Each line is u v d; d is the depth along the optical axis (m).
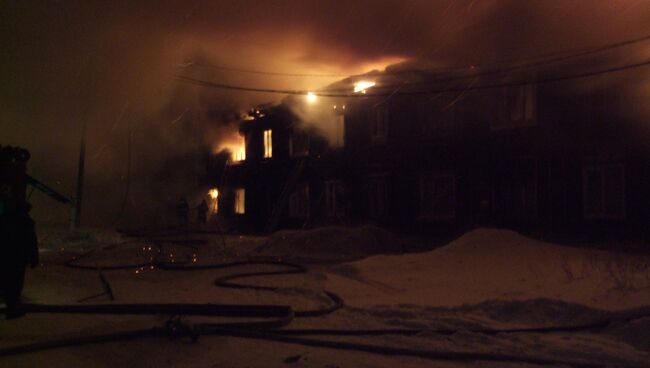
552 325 6.60
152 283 10.88
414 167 25.22
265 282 10.80
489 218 21.48
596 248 17.17
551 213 19.86
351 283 10.30
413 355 5.33
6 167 6.59
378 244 18.23
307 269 12.65
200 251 18.62
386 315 7.32
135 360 5.14
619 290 7.59
